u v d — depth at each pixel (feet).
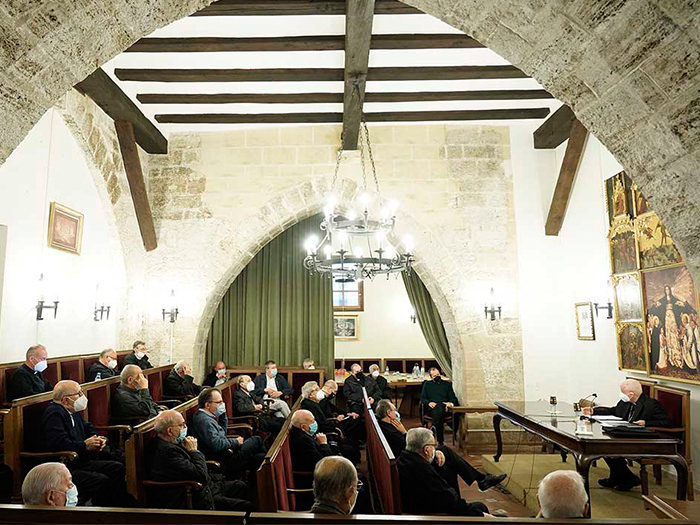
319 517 5.95
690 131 5.38
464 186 25.53
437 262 25.12
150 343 24.48
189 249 25.07
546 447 22.53
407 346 38.01
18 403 12.41
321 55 18.76
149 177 25.48
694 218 5.63
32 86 5.87
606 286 21.56
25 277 16.71
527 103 23.53
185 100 21.98
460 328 24.89
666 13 5.04
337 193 25.32
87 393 15.43
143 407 16.94
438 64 19.76
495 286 25.08
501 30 6.33
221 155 25.59
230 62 19.22
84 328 20.49
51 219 18.04
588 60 5.93
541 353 24.79
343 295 38.40
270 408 23.63
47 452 12.44
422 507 11.25
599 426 14.84
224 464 15.02
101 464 12.66
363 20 14.85
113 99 19.74
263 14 15.89
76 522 6.15
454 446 24.82
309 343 29.50
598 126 6.37
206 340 26.43
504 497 17.04
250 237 25.21
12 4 5.28
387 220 16.96
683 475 12.98
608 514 13.96
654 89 5.54
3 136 5.86
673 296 17.42
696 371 16.42
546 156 25.93
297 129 25.68
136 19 6.18
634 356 19.65
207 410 15.87
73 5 5.55
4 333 15.72
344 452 19.19
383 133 25.72
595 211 22.35
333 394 23.73
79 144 19.86
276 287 29.81
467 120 24.54
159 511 6.17
